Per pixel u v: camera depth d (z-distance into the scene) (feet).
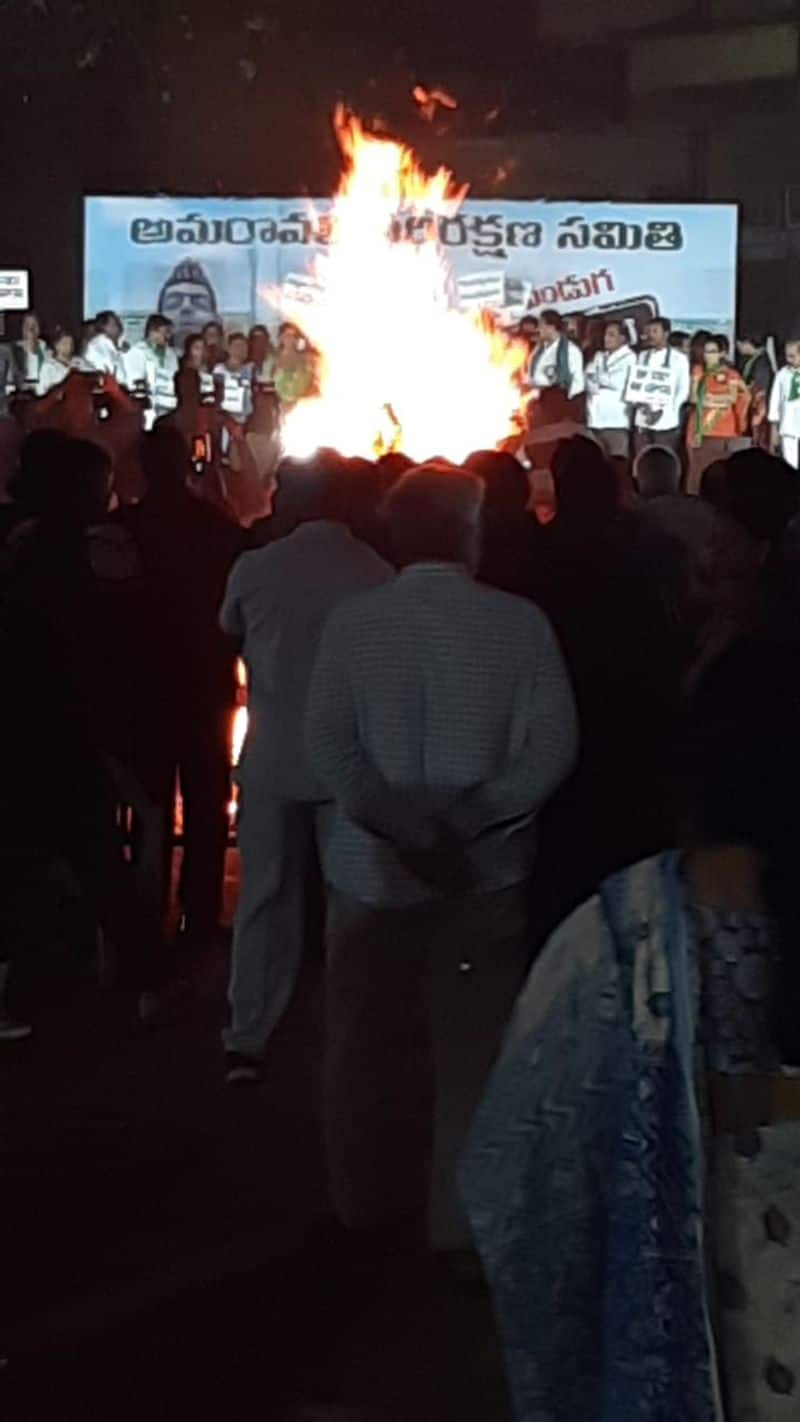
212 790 33.45
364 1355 20.16
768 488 25.05
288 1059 29.30
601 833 22.99
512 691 20.95
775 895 11.09
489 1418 18.85
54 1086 28.19
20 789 29.04
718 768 11.21
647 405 86.07
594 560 24.09
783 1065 11.08
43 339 85.35
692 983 11.09
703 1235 11.02
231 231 91.40
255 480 70.95
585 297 92.84
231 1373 19.72
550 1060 11.37
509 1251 11.45
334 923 21.88
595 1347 11.40
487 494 24.90
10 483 33.12
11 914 29.73
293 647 27.14
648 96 98.53
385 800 20.89
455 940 21.42
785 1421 11.12
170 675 32.50
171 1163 25.22
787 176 96.58
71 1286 21.72
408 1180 22.31
